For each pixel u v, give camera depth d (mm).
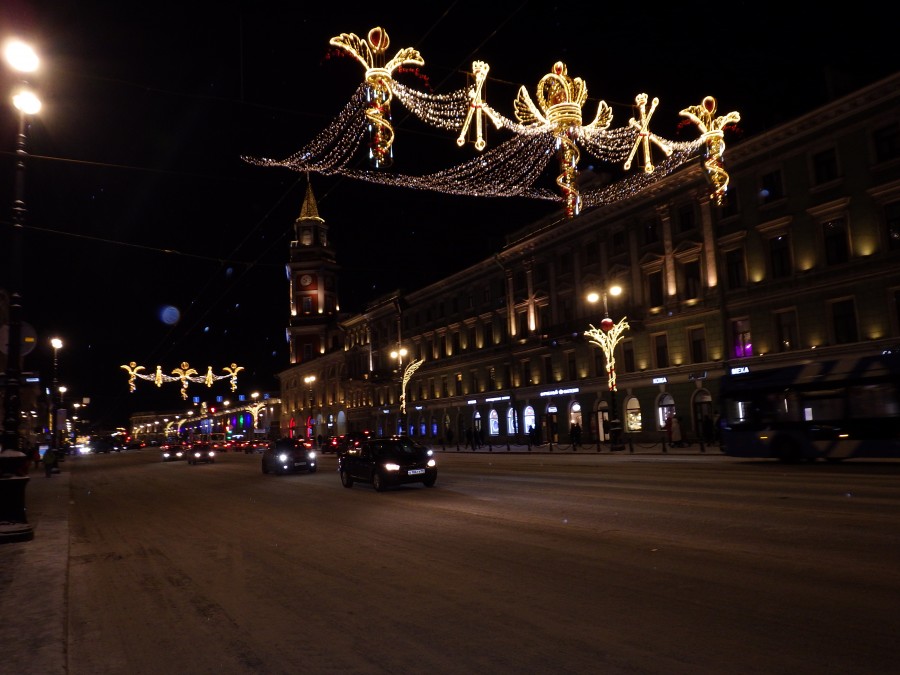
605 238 41312
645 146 15461
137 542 10961
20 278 12242
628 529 9547
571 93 13219
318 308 91188
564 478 18703
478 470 24219
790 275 30781
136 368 49656
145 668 4879
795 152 30688
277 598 6676
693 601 5758
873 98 27484
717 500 12219
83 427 143625
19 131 12414
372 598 6445
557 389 44656
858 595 5723
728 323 33562
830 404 20422
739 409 22891
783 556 7324
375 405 69750
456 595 6371
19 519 11555
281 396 98375
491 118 12703
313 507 14742
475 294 54375
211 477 28078
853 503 11047
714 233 34219
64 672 4691
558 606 5809
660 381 36875
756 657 4418
